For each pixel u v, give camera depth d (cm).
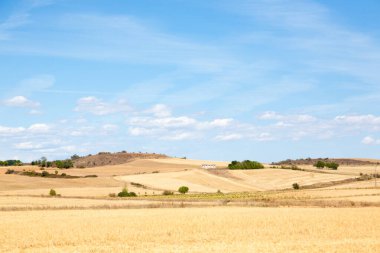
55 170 18175
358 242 4209
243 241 4356
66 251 3881
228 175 17075
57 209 7656
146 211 7100
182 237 4594
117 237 4584
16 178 14588
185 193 12700
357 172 18075
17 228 5144
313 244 4119
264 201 9175
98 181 14912
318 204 8394
